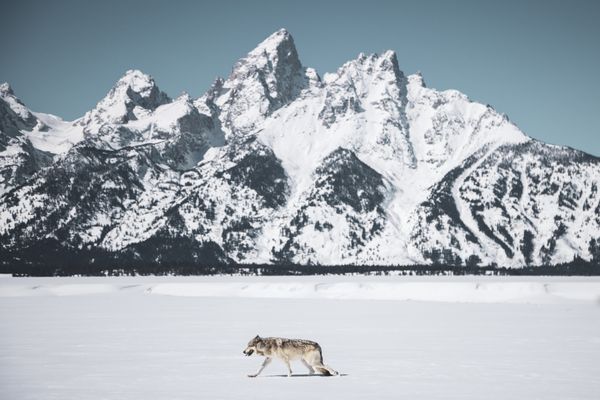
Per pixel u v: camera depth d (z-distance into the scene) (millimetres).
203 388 59875
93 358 80688
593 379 64875
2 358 80562
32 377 66250
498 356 82688
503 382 63125
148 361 78250
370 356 82938
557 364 75500
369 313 171625
